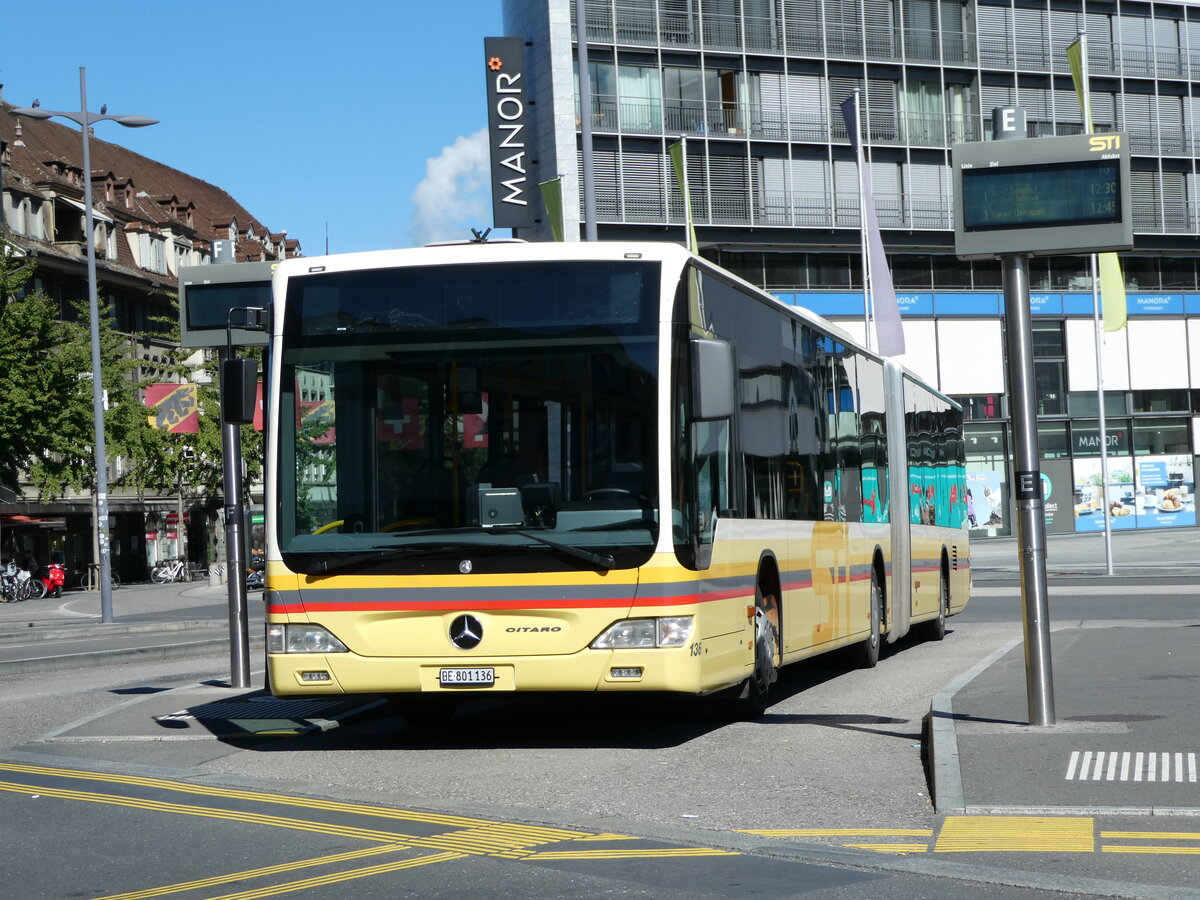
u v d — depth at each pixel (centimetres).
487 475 1102
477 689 1091
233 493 1592
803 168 5803
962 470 2506
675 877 689
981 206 1076
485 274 1125
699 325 1148
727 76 5716
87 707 1537
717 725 1270
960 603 2411
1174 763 924
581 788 956
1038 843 747
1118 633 1944
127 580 7975
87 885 696
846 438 1638
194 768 1076
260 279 1523
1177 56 6375
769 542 1305
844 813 852
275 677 1121
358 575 1107
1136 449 6381
